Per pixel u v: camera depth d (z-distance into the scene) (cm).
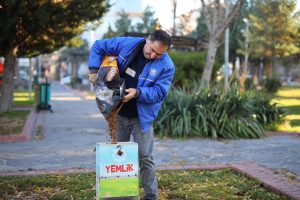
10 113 1545
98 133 1133
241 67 2653
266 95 1341
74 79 4534
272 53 3391
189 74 1734
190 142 990
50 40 1497
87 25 1647
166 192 545
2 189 546
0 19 1232
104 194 405
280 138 1077
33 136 1070
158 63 434
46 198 521
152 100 430
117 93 408
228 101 1097
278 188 544
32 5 1250
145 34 1619
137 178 412
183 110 1071
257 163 726
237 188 564
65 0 1295
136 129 454
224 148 914
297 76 5494
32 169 680
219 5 1384
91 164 734
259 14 3238
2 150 875
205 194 536
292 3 3114
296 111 1767
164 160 774
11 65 1516
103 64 428
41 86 1714
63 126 1268
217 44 1375
